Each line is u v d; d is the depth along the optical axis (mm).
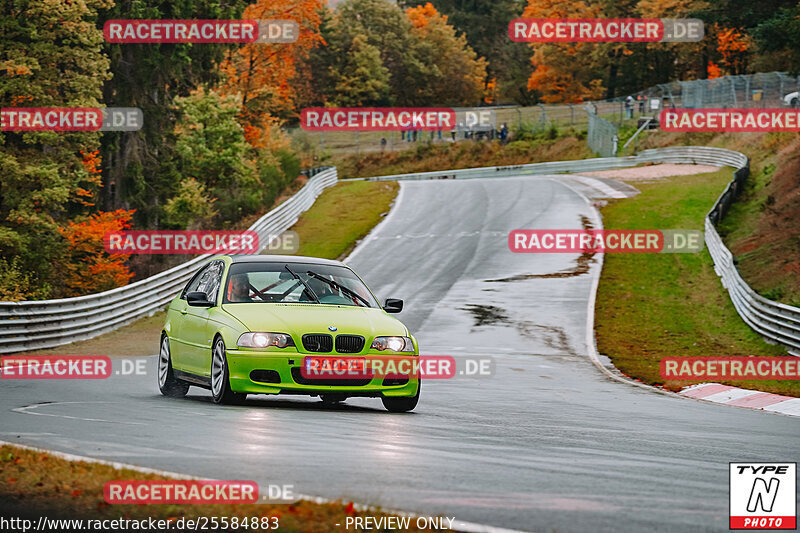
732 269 80500
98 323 70875
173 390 33594
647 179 152625
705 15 130250
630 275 93062
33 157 106750
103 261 109562
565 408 34094
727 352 62688
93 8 121062
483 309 79750
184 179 146250
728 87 184375
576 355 61281
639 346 65562
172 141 142875
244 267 32031
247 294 30953
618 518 14055
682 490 16625
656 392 43969
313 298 31062
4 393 33062
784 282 79312
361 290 32250
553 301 82688
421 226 124688
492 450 21094
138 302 79250
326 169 174000
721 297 83125
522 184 158875
